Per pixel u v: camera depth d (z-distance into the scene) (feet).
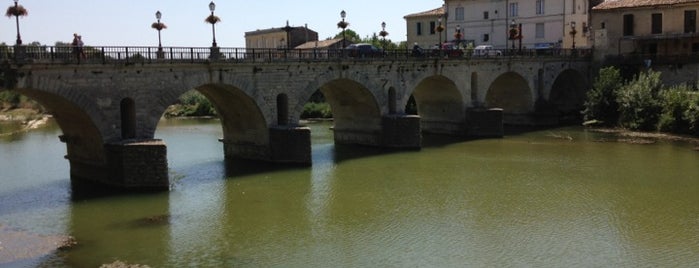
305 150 175.42
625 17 273.33
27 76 127.65
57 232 113.80
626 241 107.14
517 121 269.64
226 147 191.62
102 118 140.87
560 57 269.64
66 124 151.53
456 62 226.38
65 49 133.80
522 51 255.70
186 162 183.11
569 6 301.02
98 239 110.01
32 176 160.35
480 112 232.32
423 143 219.20
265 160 179.93
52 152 200.03
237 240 110.32
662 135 223.10
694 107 217.56
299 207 131.64
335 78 188.44
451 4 333.83
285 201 136.56
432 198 138.21
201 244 107.96
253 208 130.82
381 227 117.29
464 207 130.41
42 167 172.86
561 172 163.94
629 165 171.63
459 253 102.78
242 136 185.78
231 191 145.48
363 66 195.93
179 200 136.77
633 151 194.18
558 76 284.20
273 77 172.96
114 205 131.64
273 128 175.22
